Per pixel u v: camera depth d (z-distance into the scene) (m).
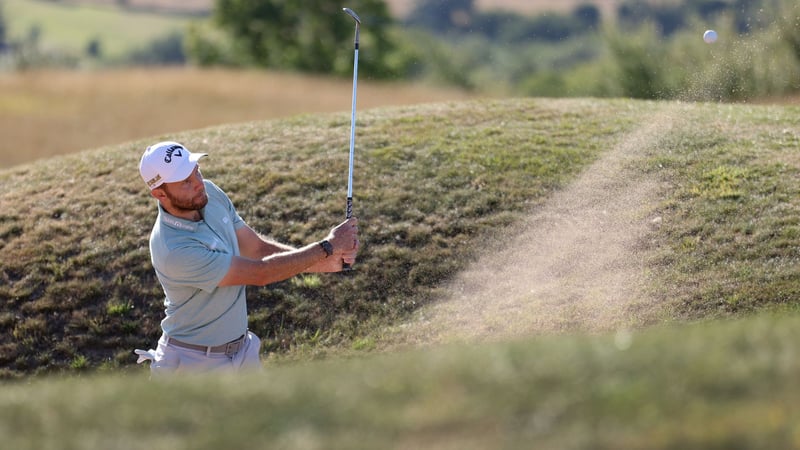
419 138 35.19
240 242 19.06
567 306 24.36
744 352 11.34
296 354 25.23
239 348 18.25
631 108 37.78
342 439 9.82
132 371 25.66
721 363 10.83
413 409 10.44
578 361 11.34
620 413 9.77
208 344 17.86
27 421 11.34
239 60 147.50
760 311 23.08
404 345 24.41
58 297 27.95
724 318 22.98
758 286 24.08
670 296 24.20
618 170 30.91
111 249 29.53
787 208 27.31
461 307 25.72
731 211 27.58
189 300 17.67
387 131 36.38
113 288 28.11
